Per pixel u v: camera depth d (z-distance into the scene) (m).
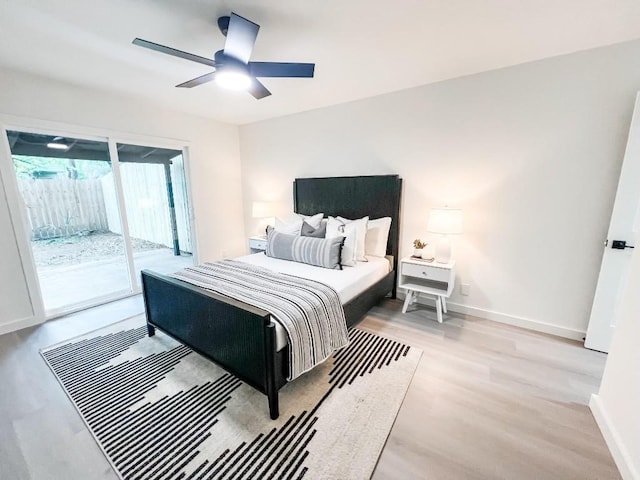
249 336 1.59
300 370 1.64
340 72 2.56
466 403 1.73
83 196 3.48
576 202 2.32
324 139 3.67
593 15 1.73
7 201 2.56
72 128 2.88
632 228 2.04
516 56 2.27
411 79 2.73
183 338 2.17
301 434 1.51
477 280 2.84
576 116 2.23
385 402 1.73
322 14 1.72
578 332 2.43
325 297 1.96
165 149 3.97
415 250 3.00
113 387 1.88
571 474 1.30
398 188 3.13
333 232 3.01
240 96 3.21
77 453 1.41
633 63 2.02
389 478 1.28
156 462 1.36
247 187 4.68
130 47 2.12
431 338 2.47
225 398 1.78
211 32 1.94
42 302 2.81
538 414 1.64
